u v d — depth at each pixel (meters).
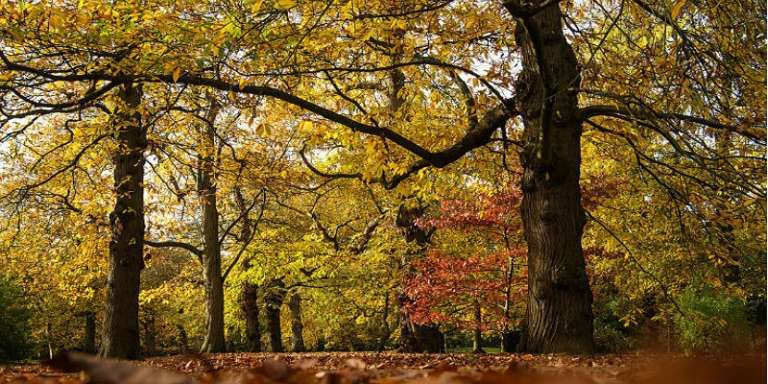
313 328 32.88
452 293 13.72
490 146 11.90
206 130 14.20
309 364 3.62
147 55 8.10
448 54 9.70
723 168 8.34
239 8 8.45
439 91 11.23
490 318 15.34
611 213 15.47
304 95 11.48
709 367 1.39
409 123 11.28
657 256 15.45
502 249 16.06
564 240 8.63
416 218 15.18
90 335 35.00
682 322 13.98
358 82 13.29
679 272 15.51
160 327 41.06
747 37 7.88
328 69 8.73
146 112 10.17
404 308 14.12
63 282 17.56
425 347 16.41
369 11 8.68
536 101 8.93
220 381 2.31
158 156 13.30
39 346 29.30
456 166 11.83
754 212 9.52
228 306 24.97
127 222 13.07
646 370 2.14
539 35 7.41
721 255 10.14
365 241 18.16
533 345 8.62
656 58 7.93
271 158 14.62
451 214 14.06
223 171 13.66
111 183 13.98
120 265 12.98
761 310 16.03
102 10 8.01
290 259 20.08
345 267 19.11
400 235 16.42
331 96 11.58
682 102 7.81
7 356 21.89
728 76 8.21
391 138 9.20
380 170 9.31
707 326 13.51
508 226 14.09
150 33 8.72
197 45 8.14
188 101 11.27
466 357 8.09
